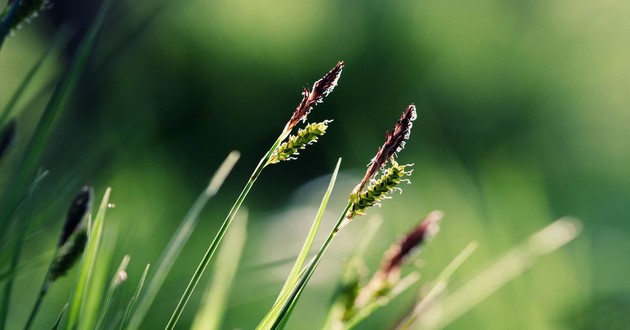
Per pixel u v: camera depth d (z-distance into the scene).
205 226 1.10
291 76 1.57
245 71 1.54
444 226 0.92
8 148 0.40
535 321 0.80
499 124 1.47
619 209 1.22
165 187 1.06
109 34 0.79
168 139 1.29
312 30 1.62
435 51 1.58
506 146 1.43
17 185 0.40
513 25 1.60
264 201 1.39
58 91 0.40
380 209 1.05
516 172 1.06
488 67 1.53
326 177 1.36
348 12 1.64
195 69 1.46
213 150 1.46
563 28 1.58
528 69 1.51
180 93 1.43
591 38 1.55
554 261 0.83
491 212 0.94
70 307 0.40
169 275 0.86
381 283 0.43
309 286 0.80
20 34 1.12
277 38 1.59
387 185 0.36
